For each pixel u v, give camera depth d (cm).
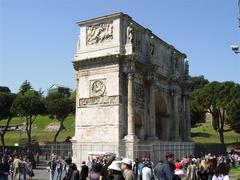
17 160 3838
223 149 8569
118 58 5466
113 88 5488
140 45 5984
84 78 5819
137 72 5878
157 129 7006
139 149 5244
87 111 5694
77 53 5944
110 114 5453
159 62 6669
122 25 5619
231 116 10044
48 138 12269
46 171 5894
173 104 7162
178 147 6303
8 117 10288
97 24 5809
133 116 5412
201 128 13888
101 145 5394
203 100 10888
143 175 2209
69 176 1936
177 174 2161
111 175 1509
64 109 10512
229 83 10888
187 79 7706
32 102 9962
